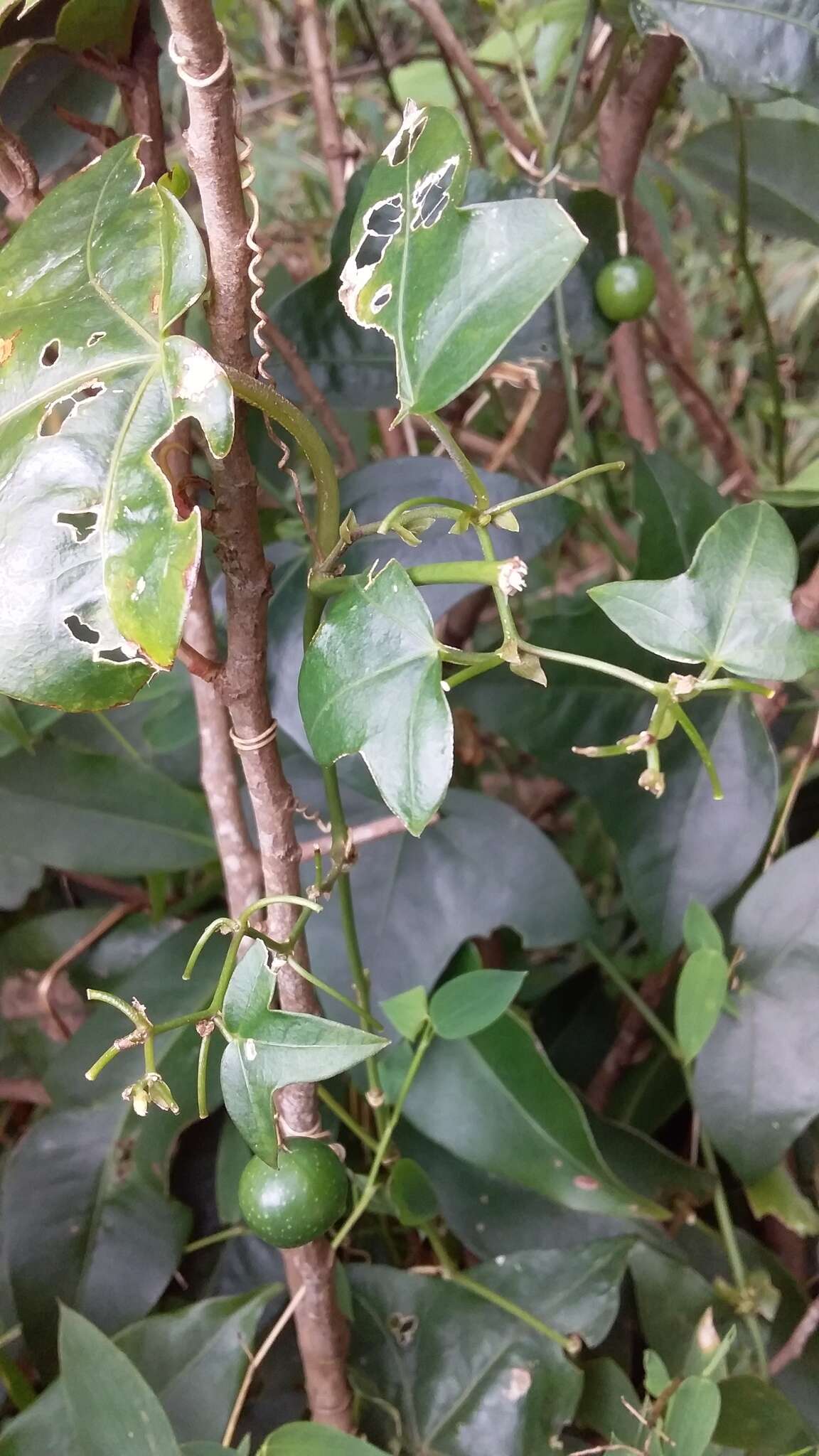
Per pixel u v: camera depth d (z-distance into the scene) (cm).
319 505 19
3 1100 43
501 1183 35
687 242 67
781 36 26
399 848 35
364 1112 36
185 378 15
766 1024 31
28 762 38
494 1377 31
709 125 37
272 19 52
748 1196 33
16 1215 34
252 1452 32
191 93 16
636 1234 33
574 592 56
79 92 26
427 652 17
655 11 27
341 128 40
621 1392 30
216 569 36
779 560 20
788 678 20
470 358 17
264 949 20
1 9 19
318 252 51
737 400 61
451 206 17
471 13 52
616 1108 40
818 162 36
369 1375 31
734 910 38
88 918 42
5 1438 27
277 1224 21
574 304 33
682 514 34
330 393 35
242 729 21
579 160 43
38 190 23
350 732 17
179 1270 36
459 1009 26
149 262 16
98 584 15
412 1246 38
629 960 42
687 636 20
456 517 18
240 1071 19
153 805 38
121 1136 35
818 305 61
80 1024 41
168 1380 29
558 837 56
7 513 15
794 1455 26
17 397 16
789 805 34
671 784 34
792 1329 33
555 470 51
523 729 35
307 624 20
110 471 15
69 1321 25
